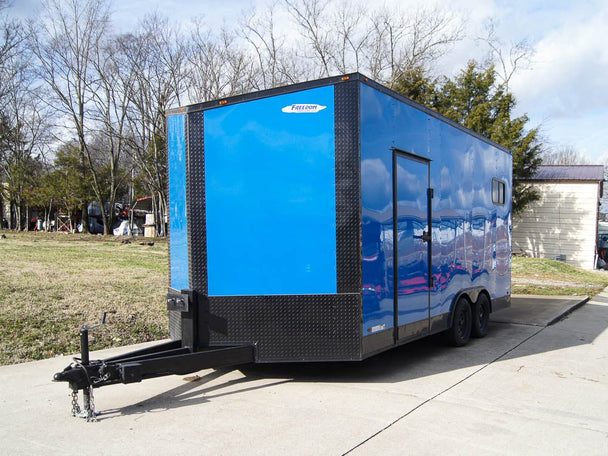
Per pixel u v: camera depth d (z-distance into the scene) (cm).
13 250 1675
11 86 3462
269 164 507
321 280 502
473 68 2778
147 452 355
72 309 775
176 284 541
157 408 449
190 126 517
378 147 532
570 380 557
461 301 722
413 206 601
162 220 3011
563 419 435
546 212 2811
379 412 441
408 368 600
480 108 2675
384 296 539
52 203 3725
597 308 1155
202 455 351
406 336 580
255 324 504
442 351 696
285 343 502
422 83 2792
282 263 505
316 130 504
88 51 2977
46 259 1404
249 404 460
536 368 607
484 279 816
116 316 772
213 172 512
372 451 360
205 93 2725
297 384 527
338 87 501
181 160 529
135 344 688
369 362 627
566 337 802
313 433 391
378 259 529
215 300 509
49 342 648
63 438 381
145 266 1330
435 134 659
